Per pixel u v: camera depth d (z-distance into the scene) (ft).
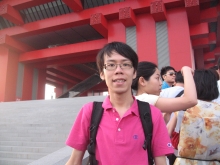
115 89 5.57
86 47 61.21
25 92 72.64
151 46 52.11
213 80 7.52
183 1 49.32
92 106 5.73
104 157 5.05
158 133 5.41
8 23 67.92
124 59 5.68
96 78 82.64
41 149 22.21
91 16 53.52
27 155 21.76
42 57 66.85
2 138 26.04
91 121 5.48
